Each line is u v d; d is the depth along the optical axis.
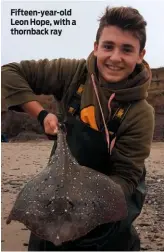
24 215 0.79
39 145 4.61
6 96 1.01
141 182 1.08
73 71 1.05
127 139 1.00
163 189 2.24
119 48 0.99
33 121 5.65
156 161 3.33
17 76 1.02
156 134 5.15
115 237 1.01
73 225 0.76
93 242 1.00
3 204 1.82
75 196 0.80
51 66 1.05
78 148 1.01
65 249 1.01
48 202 0.79
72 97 1.04
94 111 1.01
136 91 1.00
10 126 5.45
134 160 1.00
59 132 0.91
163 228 1.56
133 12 1.00
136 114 1.01
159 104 5.46
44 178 0.84
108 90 1.01
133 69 1.02
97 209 0.80
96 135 1.01
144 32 1.02
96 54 1.04
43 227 0.76
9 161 3.22
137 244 1.11
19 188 2.20
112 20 0.99
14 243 1.35
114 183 0.87
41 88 1.06
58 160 0.86
